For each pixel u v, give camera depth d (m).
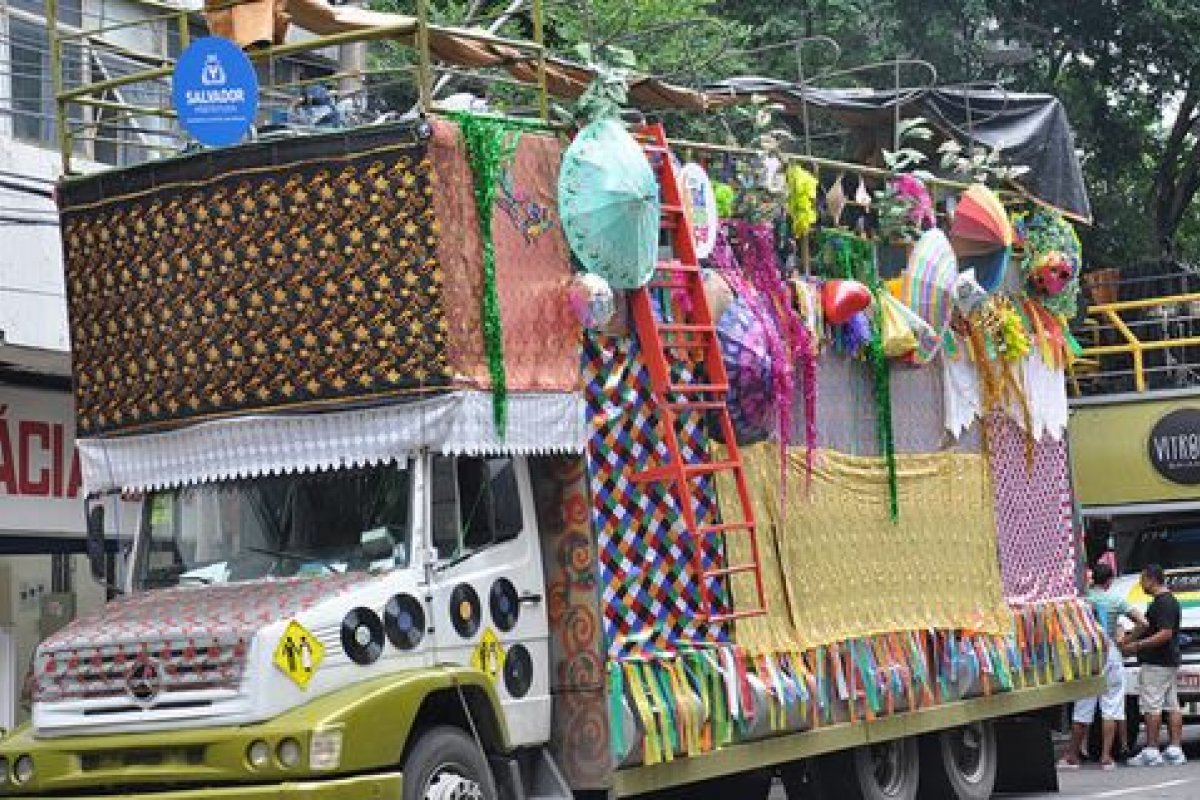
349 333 16.34
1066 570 26.53
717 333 19.28
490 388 16.50
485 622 16.80
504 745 16.66
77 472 27.73
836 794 22.25
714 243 19.44
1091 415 33.59
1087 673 26.58
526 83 20.52
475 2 27.16
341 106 19.62
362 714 15.08
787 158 21.06
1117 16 42.91
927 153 26.45
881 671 21.78
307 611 15.39
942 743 24.12
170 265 17.09
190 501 17.28
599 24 29.80
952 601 23.62
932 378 23.75
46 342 26.50
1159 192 47.66
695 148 19.80
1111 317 35.00
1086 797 24.84
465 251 16.44
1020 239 25.81
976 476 24.53
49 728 15.77
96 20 28.20
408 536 16.33
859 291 21.52
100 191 17.59
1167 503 32.91
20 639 28.42
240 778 14.95
